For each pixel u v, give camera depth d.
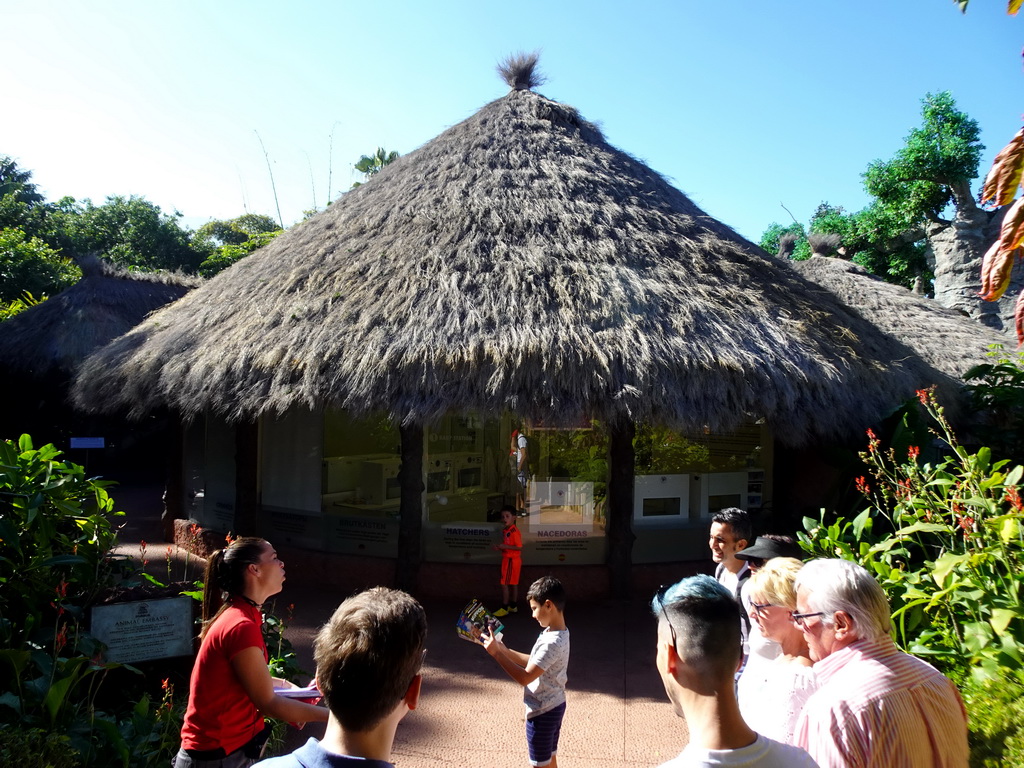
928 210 23.69
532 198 9.63
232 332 8.93
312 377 7.78
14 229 27.58
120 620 4.81
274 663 5.13
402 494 8.47
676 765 1.87
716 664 1.91
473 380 7.44
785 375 7.79
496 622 4.00
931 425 8.98
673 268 8.77
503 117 11.31
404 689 1.98
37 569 4.68
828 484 9.33
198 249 40.91
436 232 9.20
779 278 9.66
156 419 18.36
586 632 7.38
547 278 8.37
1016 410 8.91
